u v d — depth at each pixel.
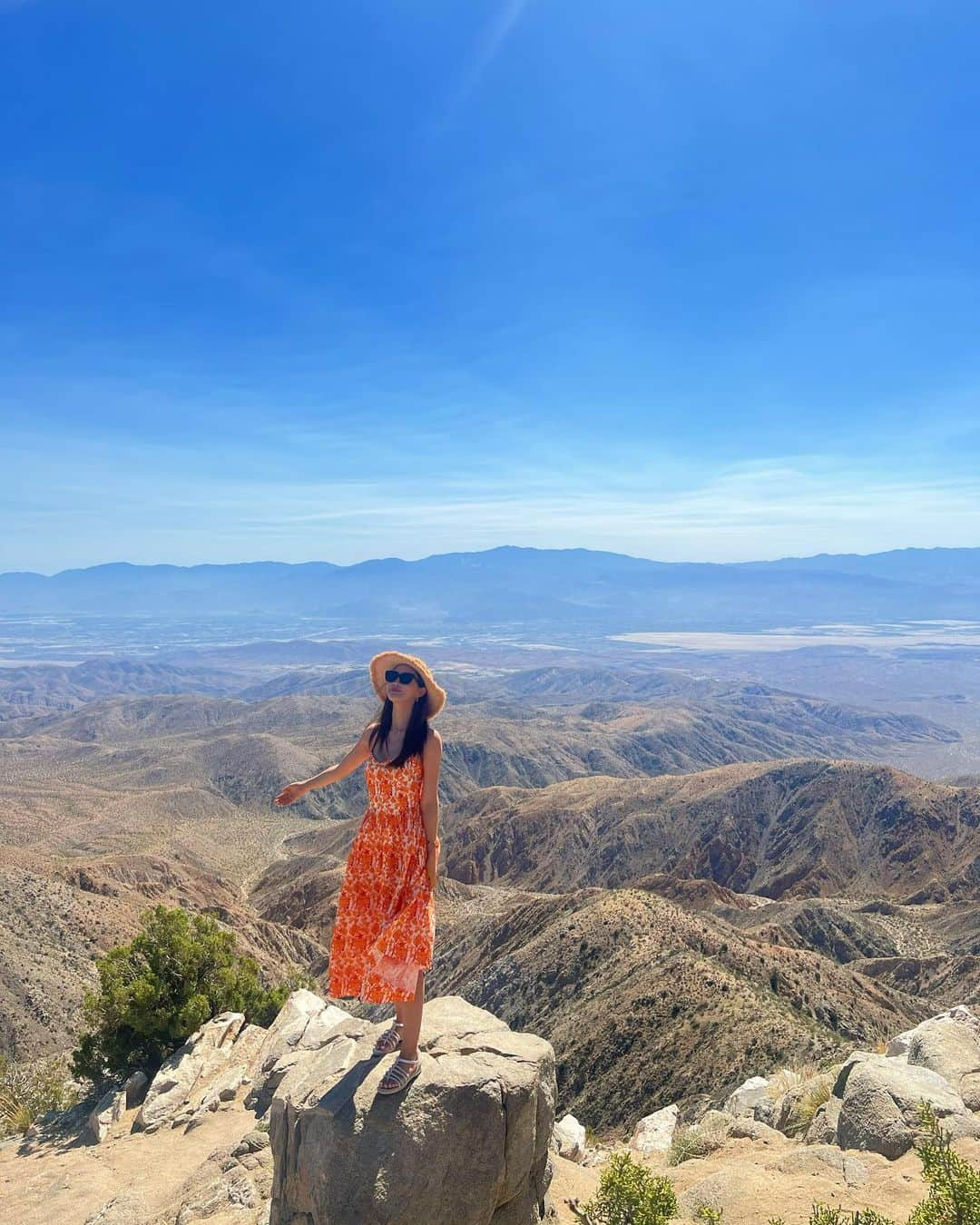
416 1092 5.34
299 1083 5.82
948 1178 5.04
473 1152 5.22
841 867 164.50
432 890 5.89
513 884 181.25
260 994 18.69
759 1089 11.63
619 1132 35.88
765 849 176.88
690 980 45.16
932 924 103.38
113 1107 13.58
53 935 65.75
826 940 98.50
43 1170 11.45
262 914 133.50
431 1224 5.02
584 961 57.44
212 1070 14.00
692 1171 7.75
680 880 117.25
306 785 6.05
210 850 188.62
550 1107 5.97
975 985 63.25
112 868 121.81
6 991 54.59
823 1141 7.85
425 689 5.94
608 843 183.62
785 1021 37.94
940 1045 8.67
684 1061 38.47
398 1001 5.46
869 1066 7.97
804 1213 6.08
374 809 5.96
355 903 5.91
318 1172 5.16
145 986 16.14
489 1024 6.33
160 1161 10.76
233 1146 9.07
